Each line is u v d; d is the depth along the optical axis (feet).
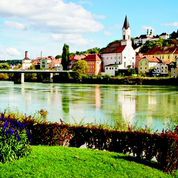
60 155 50.21
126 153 56.34
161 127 135.33
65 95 293.84
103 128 58.75
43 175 42.06
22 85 479.41
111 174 45.16
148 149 53.62
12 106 203.92
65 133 60.13
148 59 615.98
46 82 607.37
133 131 56.08
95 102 234.79
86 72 597.11
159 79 495.41
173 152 50.34
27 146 49.34
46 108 195.62
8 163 44.88
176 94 308.19
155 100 250.78
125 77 529.86
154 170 49.62
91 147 59.00
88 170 45.42
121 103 229.04
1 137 45.68
